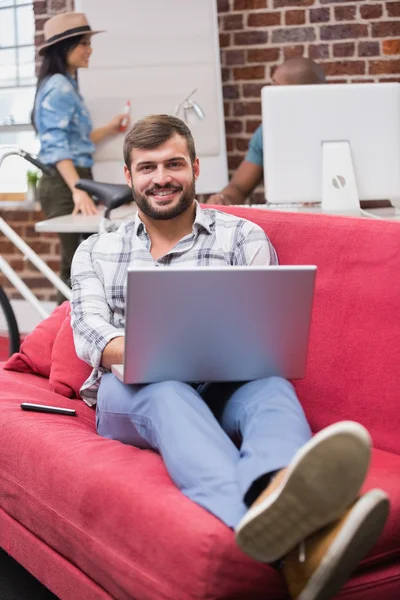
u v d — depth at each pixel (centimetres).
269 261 243
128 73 510
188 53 510
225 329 198
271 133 352
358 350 221
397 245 221
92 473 194
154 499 179
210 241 246
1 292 361
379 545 181
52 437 216
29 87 583
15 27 581
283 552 163
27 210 568
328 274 233
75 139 479
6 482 225
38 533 213
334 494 155
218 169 524
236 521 167
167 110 513
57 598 235
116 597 186
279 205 380
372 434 215
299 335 203
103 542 188
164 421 191
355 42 528
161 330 196
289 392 197
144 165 238
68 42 469
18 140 588
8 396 254
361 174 355
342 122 351
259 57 541
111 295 246
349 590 179
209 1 509
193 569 165
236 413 201
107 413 218
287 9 533
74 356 268
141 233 250
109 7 507
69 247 486
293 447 175
